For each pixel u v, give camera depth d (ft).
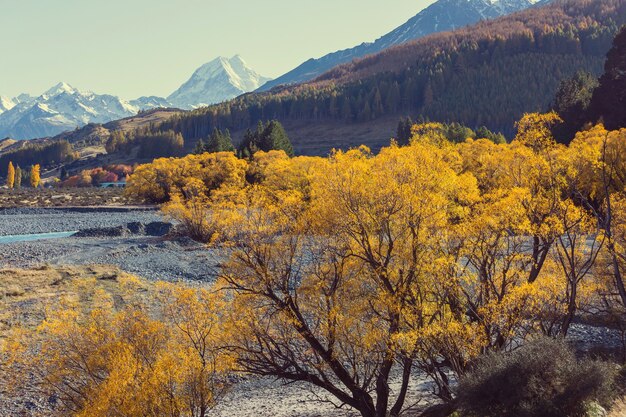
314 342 76.48
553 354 58.59
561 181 88.28
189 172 379.96
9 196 481.05
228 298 93.15
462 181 79.20
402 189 73.46
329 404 91.97
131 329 70.08
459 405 62.54
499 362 59.82
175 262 184.75
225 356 72.02
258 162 378.53
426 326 69.26
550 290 78.74
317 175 79.25
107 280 150.82
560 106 401.70
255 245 77.61
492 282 76.38
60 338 70.54
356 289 77.00
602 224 84.94
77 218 338.13
